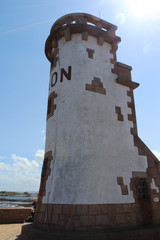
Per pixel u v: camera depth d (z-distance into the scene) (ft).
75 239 19.26
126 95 32.76
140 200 26.18
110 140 27.55
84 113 27.12
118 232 20.76
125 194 25.27
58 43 33.71
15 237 25.38
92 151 25.49
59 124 27.71
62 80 30.12
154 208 26.53
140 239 21.56
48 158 27.27
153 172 29.19
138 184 27.45
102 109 28.71
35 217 25.36
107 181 24.75
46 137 30.09
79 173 23.89
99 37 32.60
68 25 31.89
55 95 30.25
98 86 29.81
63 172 24.39
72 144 25.58
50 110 31.78
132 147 29.37
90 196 22.90
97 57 31.81
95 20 34.91
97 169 24.76
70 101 27.99
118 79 31.99
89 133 26.27
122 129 29.60
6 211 39.60
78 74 29.32
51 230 21.39
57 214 22.25
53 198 23.30
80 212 21.81
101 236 19.86
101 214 22.43
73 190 22.97
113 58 33.81
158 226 23.89
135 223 24.14
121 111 30.83
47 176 25.90
